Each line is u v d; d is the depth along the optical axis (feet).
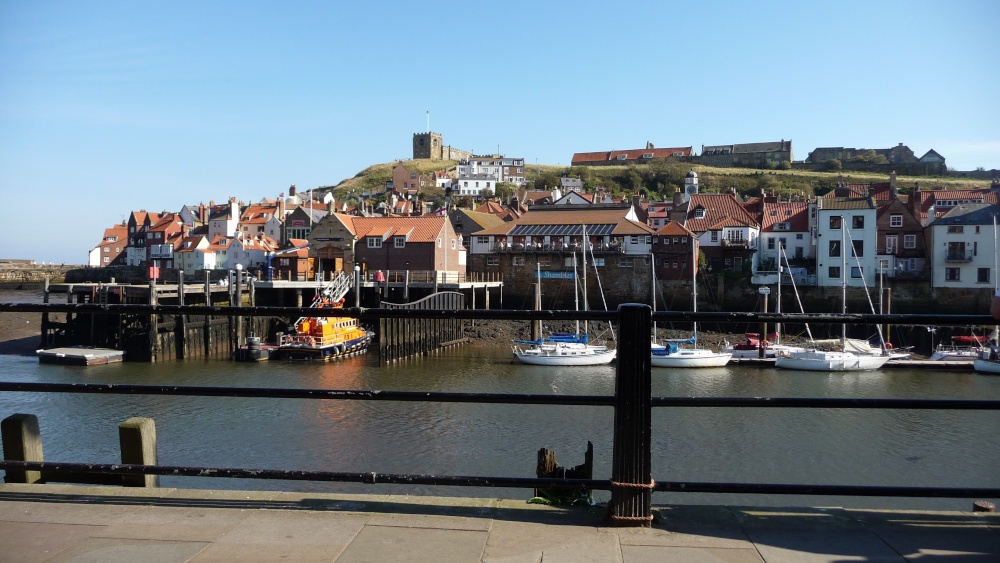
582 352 147.43
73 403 92.27
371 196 489.67
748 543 13.78
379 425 82.38
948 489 14.52
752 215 233.96
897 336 168.25
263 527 14.49
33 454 19.58
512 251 226.17
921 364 138.21
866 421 87.40
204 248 291.38
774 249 219.82
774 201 258.57
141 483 19.27
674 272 211.20
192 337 151.33
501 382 123.44
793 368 137.80
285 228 302.45
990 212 187.62
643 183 478.59
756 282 202.90
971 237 186.91
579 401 14.79
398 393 15.08
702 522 14.87
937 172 448.65
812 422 86.58
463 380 125.18
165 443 74.02
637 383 14.48
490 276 226.79
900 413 91.40
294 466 66.69
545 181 483.51
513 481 14.90
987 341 158.10
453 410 90.48
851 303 192.95
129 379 120.57
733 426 84.43
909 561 13.03
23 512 15.30
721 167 506.48
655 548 13.51
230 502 15.90
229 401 94.22
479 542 13.76
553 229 231.09
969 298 186.60
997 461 71.36
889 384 122.01
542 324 188.14
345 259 214.90
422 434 78.69
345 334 159.22
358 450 72.43
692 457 72.23
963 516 15.19
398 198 418.92
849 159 483.51
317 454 70.79
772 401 14.37
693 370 137.90
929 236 194.49
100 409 89.04
